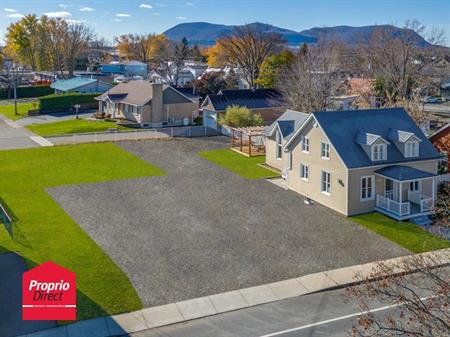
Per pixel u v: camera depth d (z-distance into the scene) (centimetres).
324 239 2680
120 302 2011
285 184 3744
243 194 3494
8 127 6356
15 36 13575
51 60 13312
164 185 3712
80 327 1830
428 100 8594
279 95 6462
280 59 8269
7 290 2073
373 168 3077
